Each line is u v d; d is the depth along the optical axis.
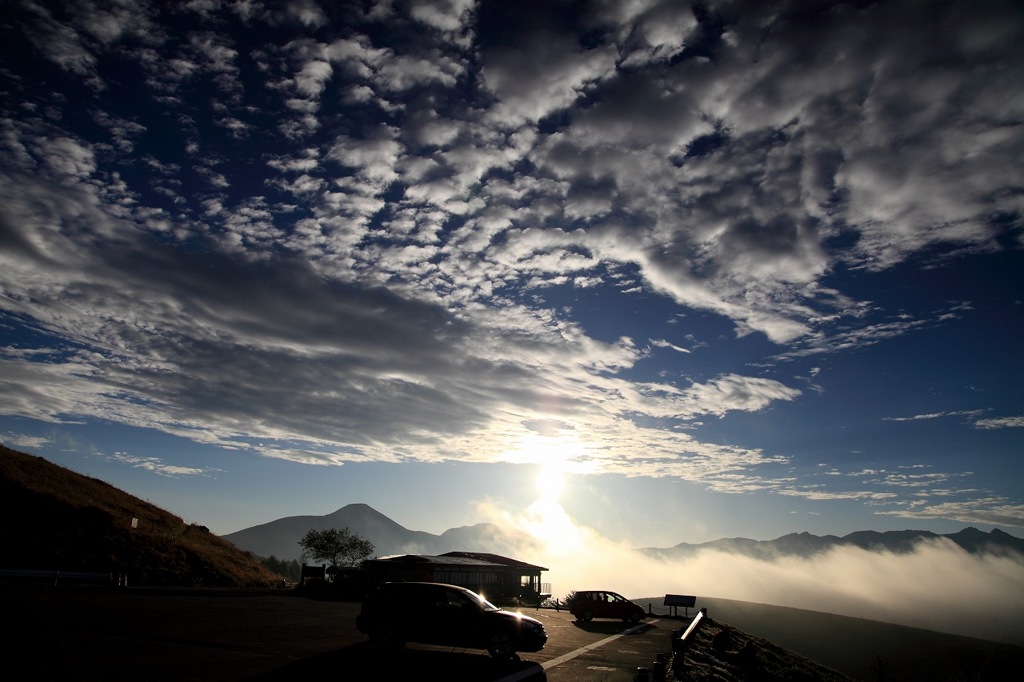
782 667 27.00
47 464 56.62
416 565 39.97
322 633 20.66
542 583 48.84
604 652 21.31
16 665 12.48
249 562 54.22
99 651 14.62
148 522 50.34
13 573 28.77
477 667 16.19
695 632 26.73
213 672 13.19
